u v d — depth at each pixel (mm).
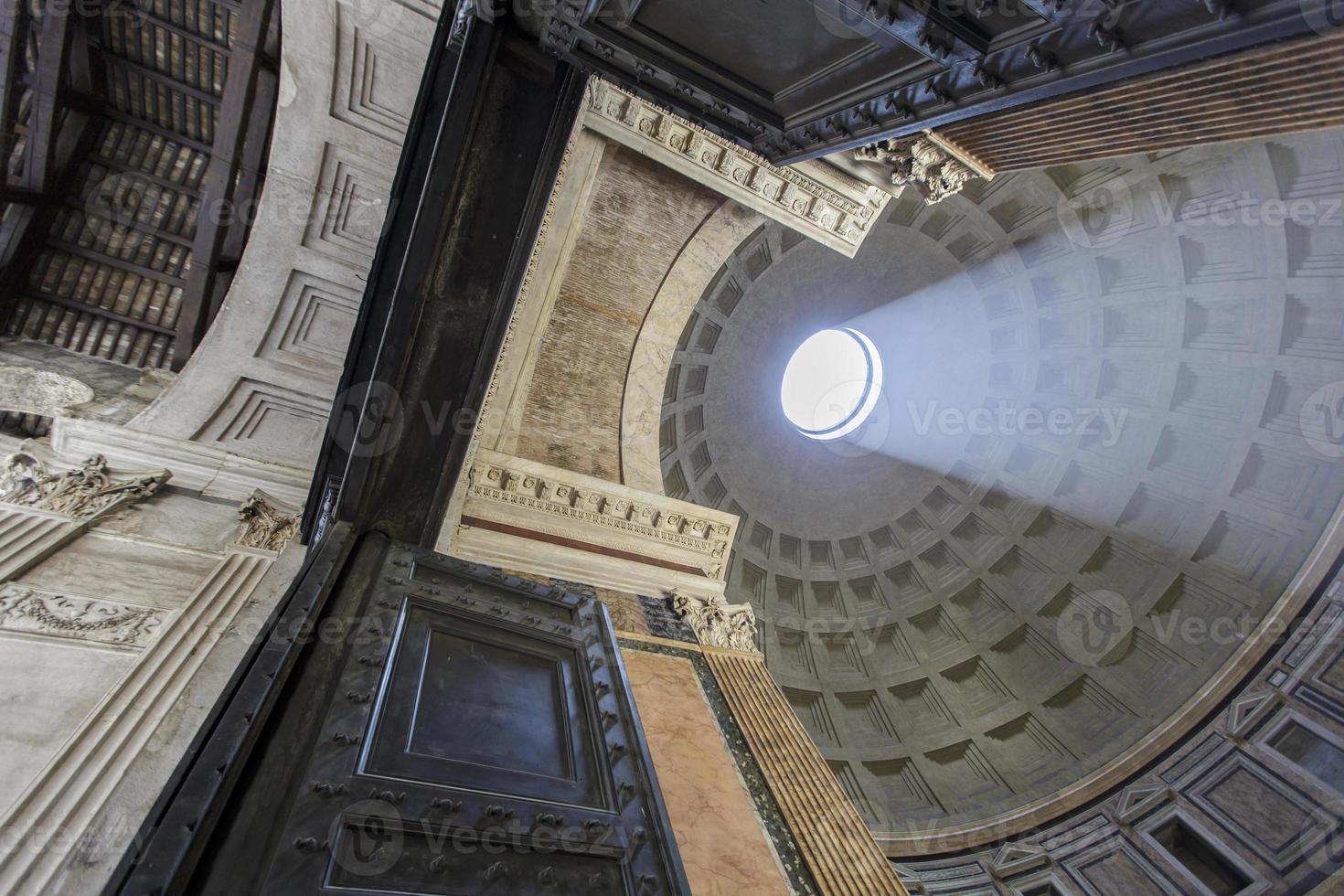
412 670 3373
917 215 13828
